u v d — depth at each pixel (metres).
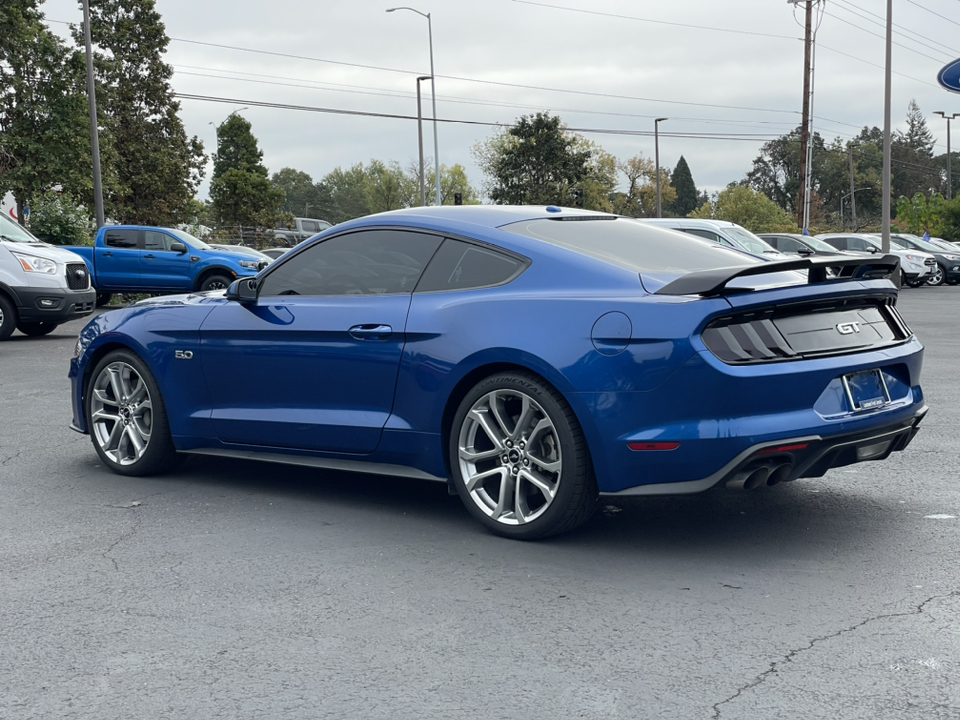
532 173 53.09
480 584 3.94
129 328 5.84
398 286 4.86
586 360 4.12
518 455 4.44
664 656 3.21
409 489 5.56
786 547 4.36
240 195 67.88
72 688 3.05
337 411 5.00
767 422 3.96
